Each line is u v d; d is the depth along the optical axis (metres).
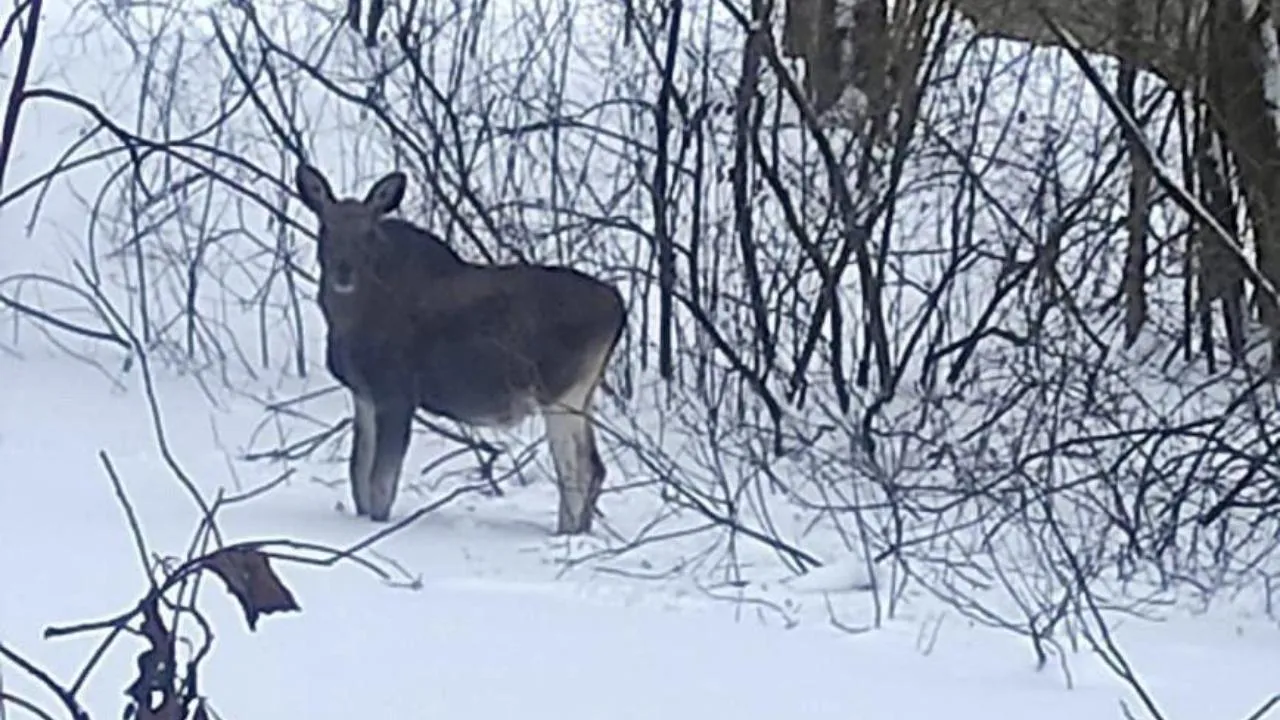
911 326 14.91
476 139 14.45
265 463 11.95
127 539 9.51
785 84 13.14
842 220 14.09
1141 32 13.76
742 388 13.14
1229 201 13.34
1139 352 15.36
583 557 9.92
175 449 12.00
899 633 8.77
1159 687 8.05
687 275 15.38
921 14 13.77
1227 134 12.62
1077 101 15.15
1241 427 11.66
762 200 14.22
